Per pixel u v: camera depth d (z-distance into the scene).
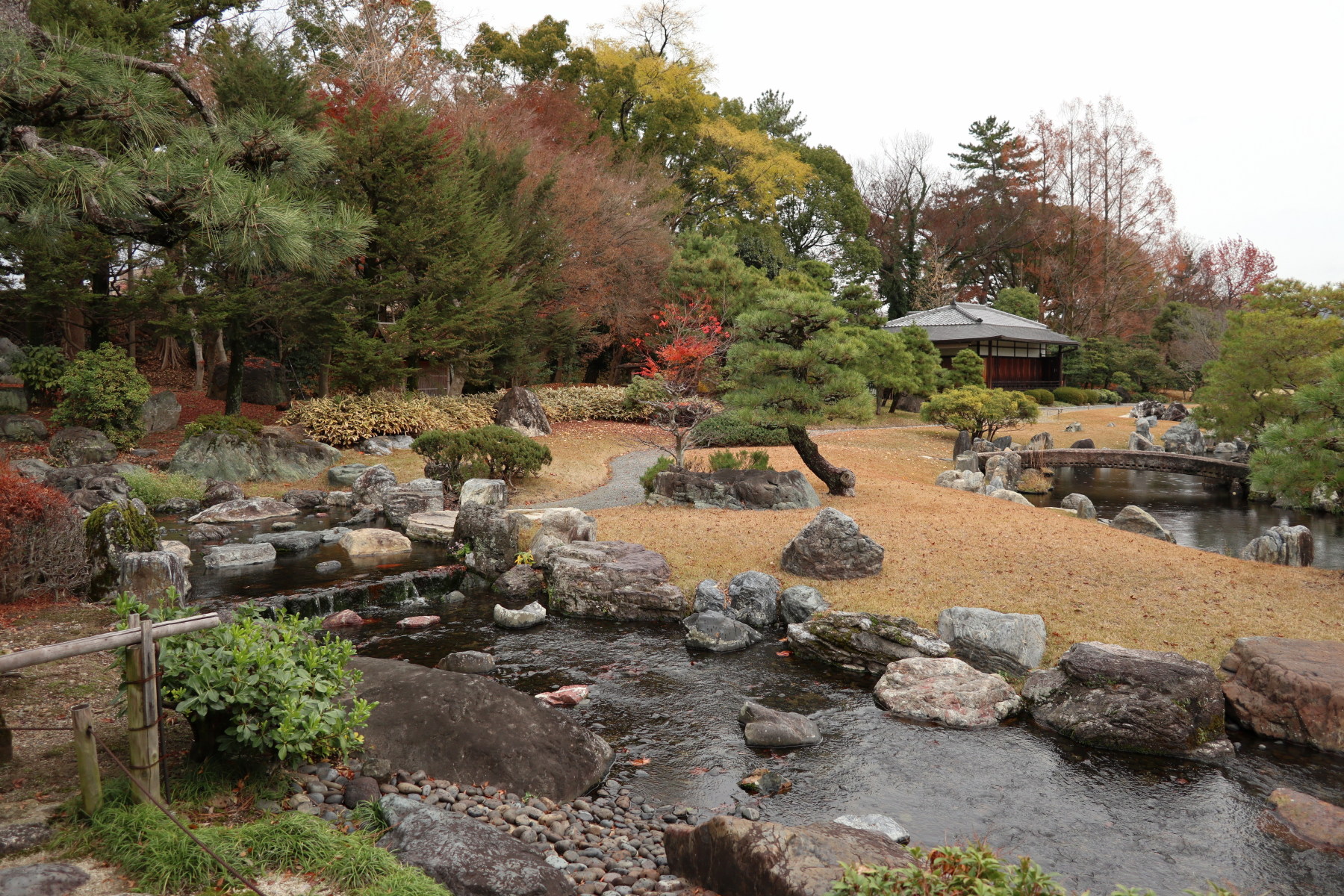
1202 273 73.50
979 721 7.79
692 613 10.82
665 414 30.25
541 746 6.14
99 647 3.99
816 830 4.65
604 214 33.38
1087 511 20.09
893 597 10.52
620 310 34.69
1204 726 7.23
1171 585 10.84
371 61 30.44
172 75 6.45
